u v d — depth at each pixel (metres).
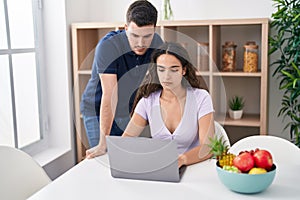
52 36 2.94
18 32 2.68
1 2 2.49
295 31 2.57
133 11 1.27
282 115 3.00
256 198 1.43
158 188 1.53
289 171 1.71
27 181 1.80
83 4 3.18
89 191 1.52
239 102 2.91
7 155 1.76
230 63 2.84
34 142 2.87
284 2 2.65
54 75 2.98
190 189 1.52
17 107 2.68
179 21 2.72
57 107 3.02
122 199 1.44
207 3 3.01
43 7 2.92
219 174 1.51
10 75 2.59
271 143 1.99
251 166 1.46
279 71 2.79
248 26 2.97
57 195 1.49
